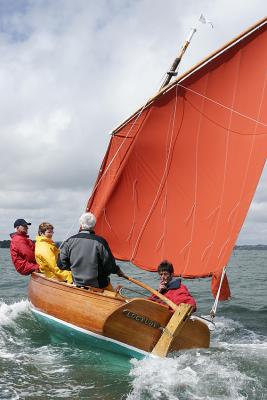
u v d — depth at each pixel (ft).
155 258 35.60
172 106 35.94
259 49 35.04
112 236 36.52
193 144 35.91
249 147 34.53
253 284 64.64
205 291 55.01
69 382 20.63
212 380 20.68
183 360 23.26
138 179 36.37
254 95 35.09
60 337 26.78
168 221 35.68
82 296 24.93
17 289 53.06
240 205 33.53
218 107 35.81
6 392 19.42
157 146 36.22
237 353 24.99
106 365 22.95
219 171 35.19
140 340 23.65
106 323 23.57
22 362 23.30
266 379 20.85
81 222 26.50
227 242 32.96
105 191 36.73
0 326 30.60
